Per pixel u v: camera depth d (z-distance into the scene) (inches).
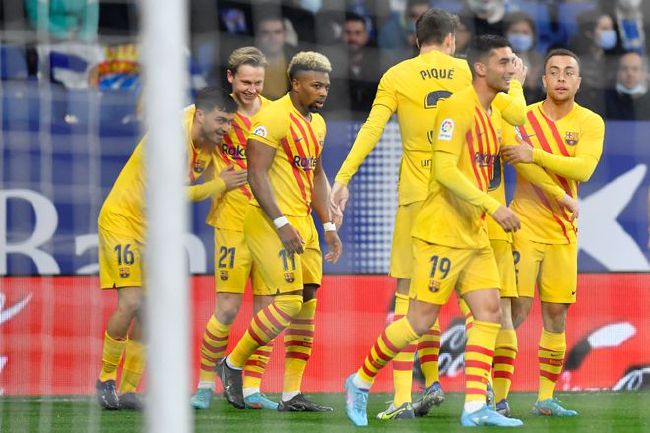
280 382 1036.5
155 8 421.1
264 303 952.3
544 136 897.5
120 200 902.4
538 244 890.1
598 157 893.2
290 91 889.5
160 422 423.5
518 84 823.1
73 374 1034.7
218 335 936.3
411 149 850.8
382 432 777.6
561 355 900.6
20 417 877.2
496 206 739.4
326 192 920.3
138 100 1059.3
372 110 865.5
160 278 423.5
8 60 1051.3
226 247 937.5
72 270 1045.2
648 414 900.6
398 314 850.1
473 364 776.3
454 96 761.6
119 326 904.3
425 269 762.2
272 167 882.8
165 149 423.5
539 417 882.8
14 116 1045.8
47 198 1048.2
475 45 766.5
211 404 956.6
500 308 786.2
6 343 1028.5
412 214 845.8
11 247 1035.9
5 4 1054.4
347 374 1048.8
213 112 913.5
